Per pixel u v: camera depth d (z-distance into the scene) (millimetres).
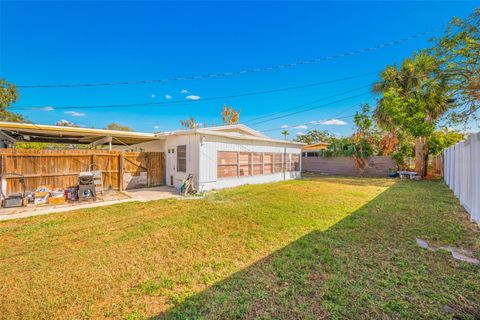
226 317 2084
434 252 3422
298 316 2084
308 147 22812
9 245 3824
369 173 16312
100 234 4355
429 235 4141
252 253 3479
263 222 5039
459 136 13570
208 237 4176
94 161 8891
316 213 5762
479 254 3354
